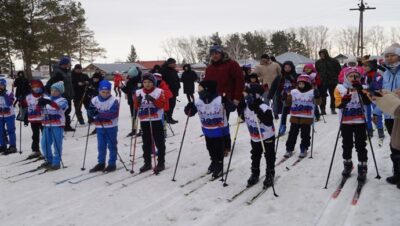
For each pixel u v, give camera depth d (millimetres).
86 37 43406
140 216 4391
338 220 4062
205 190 5125
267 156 5109
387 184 4996
